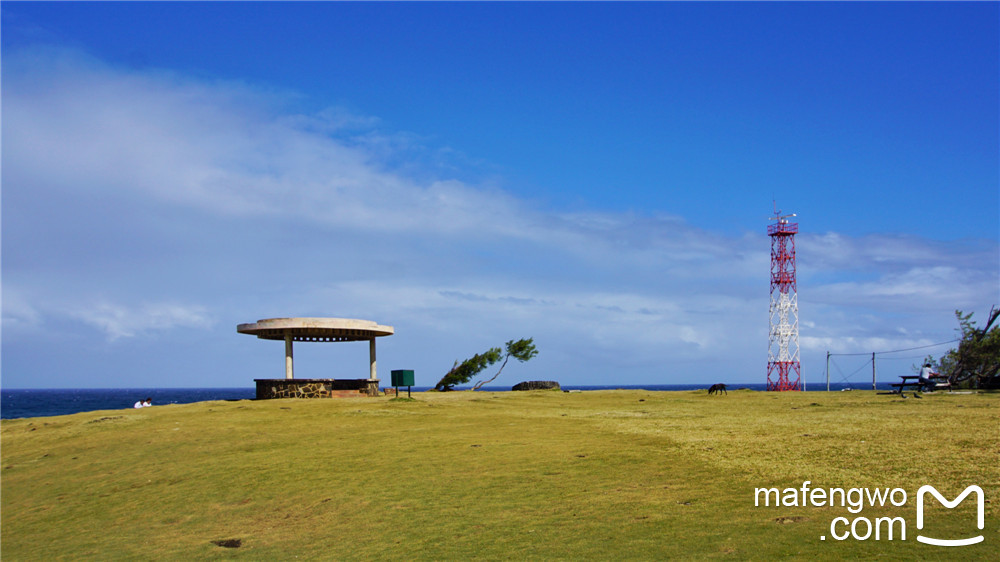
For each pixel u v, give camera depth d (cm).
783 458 1348
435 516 1117
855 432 1619
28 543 1245
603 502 1113
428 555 923
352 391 4331
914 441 1418
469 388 5775
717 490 1137
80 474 1805
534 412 2703
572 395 4009
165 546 1126
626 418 2341
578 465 1429
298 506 1288
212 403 3328
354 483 1412
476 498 1210
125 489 1588
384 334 4644
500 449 1691
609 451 1576
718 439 1658
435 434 2048
